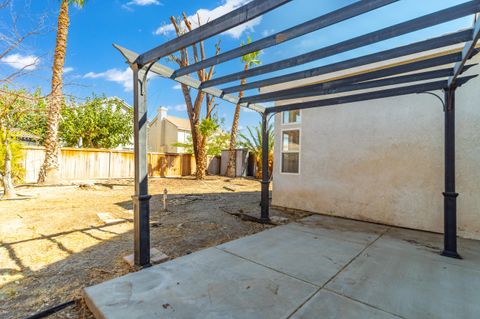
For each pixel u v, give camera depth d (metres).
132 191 8.84
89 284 2.39
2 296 2.15
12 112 5.94
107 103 14.85
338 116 5.30
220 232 4.23
